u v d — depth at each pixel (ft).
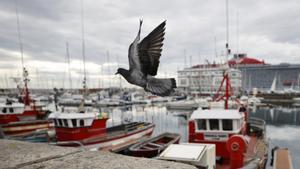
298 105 228.22
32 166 11.71
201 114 45.42
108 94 278.46
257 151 44.86
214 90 313.94
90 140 56.44
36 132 66.33
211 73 321.32
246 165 34.42
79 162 12.17
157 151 49.42
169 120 140.15
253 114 171.42
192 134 47.80
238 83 284.41
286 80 436.35
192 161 24.22
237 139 33.76
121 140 64.44
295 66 431.84
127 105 226.58
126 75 7.94
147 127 77.71
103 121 62.95
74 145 55.11
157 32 7.98
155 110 196.54
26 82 90.12
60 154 13.66
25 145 15.98
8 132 71.56
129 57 8.06
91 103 213.87
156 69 7.86
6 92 234.17
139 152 48.96
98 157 12.99
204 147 27.68
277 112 182.19
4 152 14.12
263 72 451.12
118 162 12.09
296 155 67.62
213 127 43.78
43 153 13.84
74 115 57.21
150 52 7.89
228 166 40.47
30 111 84.33
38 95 273.13
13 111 79.05
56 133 59.77
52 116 58.95
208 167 26.30
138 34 8.11
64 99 243.19
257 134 61.46
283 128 117.29
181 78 354.33
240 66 461.78
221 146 42.98
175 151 26.78
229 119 42.63
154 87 7.59
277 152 55.36
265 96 273.95
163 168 11.19
